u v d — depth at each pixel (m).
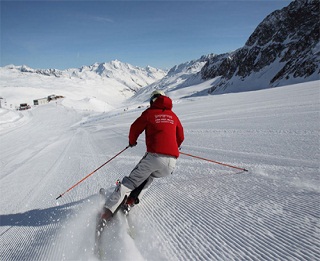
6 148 16.50
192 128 12.34
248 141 7.63
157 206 3.79
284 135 7.69
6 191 6.27
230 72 141.88
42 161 10.19
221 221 3.10
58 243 3.14
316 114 10.77
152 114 3.46
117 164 7.21
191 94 150.88
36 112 65.88
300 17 131.62
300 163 4.82
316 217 2.87
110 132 18.48
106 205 3.22
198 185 4.39
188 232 2.96
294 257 2.31
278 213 3.08
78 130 25.64
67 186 5.88
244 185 4.11
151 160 3.30
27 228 3.80
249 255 2.43
